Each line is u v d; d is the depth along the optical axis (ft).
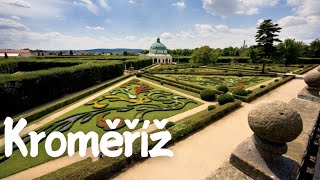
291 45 200.54
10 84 59.93
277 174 19.61
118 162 31.01
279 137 18.79
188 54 435.53
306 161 24.66
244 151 22.72
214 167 32.32
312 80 42.91
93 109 63.10
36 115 55.88
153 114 59.21
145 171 31.35
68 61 144.66
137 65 197.16
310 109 38.04
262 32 148.05
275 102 20.40
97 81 112.78
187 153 36.50
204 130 46.55
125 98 77.56
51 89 77.77
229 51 377.91
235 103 62.69
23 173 32.37
